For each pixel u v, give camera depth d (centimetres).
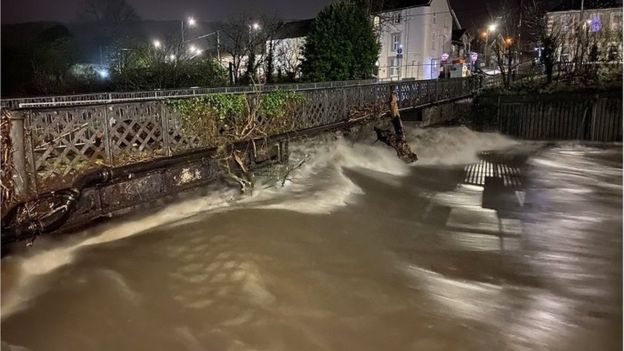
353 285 706
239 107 1075
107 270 693
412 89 2127
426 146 2030
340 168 1430
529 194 1387
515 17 4984
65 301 615
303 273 732
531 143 2509
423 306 659
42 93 1750
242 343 552
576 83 2973
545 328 625
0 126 645
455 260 843
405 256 843
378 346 561
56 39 2366
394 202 1197
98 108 778
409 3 4872
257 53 3030
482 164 1867
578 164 1933
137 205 842
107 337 553
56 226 686
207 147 996
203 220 904
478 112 2716
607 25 3825
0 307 595
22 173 671
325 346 554
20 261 658
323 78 2002
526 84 3145
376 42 2184
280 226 909
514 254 887
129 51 2241
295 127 1304
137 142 858
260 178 1141
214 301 634
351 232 934
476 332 603
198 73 2075
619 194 1412
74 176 746
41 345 535
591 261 863
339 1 2144
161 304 622
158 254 752
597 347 588
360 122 1622
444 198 1287
